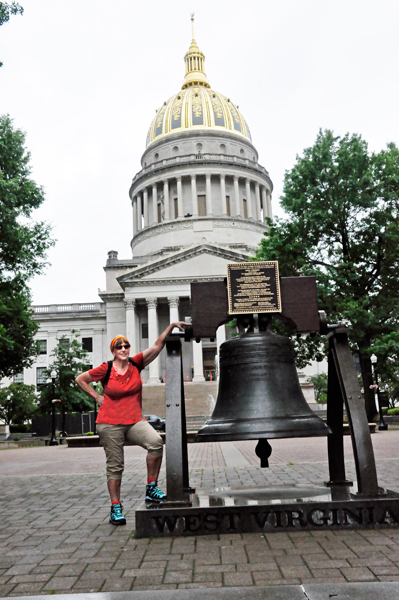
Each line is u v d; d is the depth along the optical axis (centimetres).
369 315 2853
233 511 493
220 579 369
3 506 742
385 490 540
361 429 520
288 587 336
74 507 708
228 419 549
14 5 1536
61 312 7775
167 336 587
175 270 6894
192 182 8500
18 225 2533
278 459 1369
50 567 418
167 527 494
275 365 573
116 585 368
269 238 3312
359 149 3088
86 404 4644
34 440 3328
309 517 491
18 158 2572
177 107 9312
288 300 582
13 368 3644
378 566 380
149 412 4938
